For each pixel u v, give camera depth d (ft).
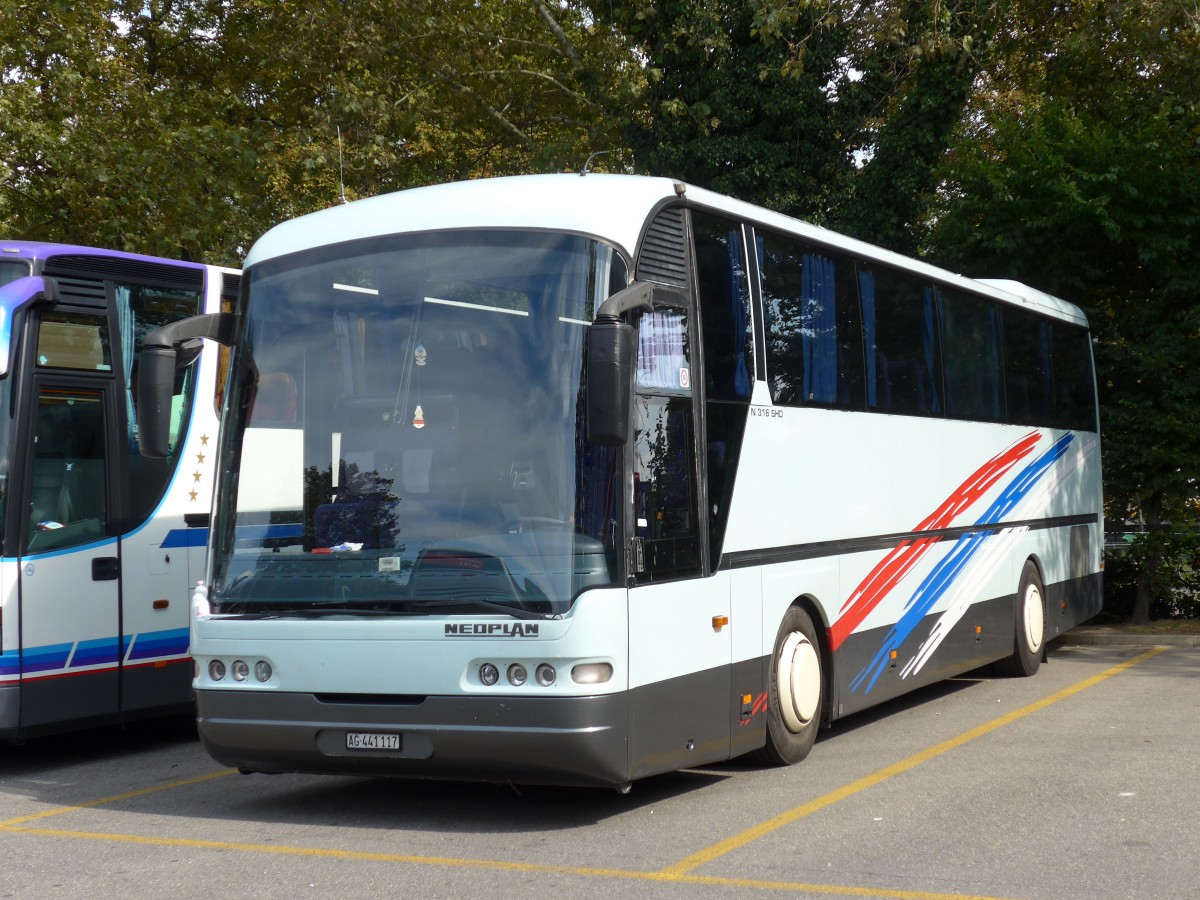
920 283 38.60
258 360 25.66
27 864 21.86
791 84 72.38
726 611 26.30
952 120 67.77
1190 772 27.53
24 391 31.60
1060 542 49.98
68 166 71.31
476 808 25.79
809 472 30.42
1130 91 64.59
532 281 23.99
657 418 24.59
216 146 73.51
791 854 21.31
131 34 87.86
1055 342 51.52
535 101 90.58
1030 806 24.61
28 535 31.42
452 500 23.38
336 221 26.27
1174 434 58.34
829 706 31.17
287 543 24.39
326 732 23.52
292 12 82.53
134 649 33.76
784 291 30.27
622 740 22.67
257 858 21.84
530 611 22.40
